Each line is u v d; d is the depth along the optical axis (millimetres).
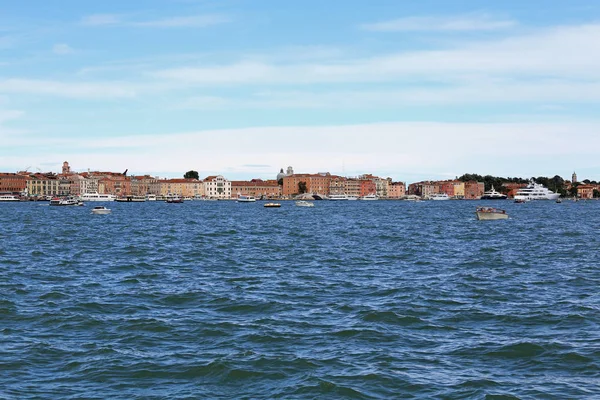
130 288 47781
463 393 25500
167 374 27844
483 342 32250
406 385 26344
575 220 151750
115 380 27172
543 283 49531
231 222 148750
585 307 39781
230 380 27156
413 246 80938
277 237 98062
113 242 88625
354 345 31875
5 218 168875
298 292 46000
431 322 36438
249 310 39938
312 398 25203
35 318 37500
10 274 55125
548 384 26406
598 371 27875
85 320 36938
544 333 33875
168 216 187125
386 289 46875
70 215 193500
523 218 163250
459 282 50094
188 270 58000
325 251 74750
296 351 30859
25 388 26234
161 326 35625
